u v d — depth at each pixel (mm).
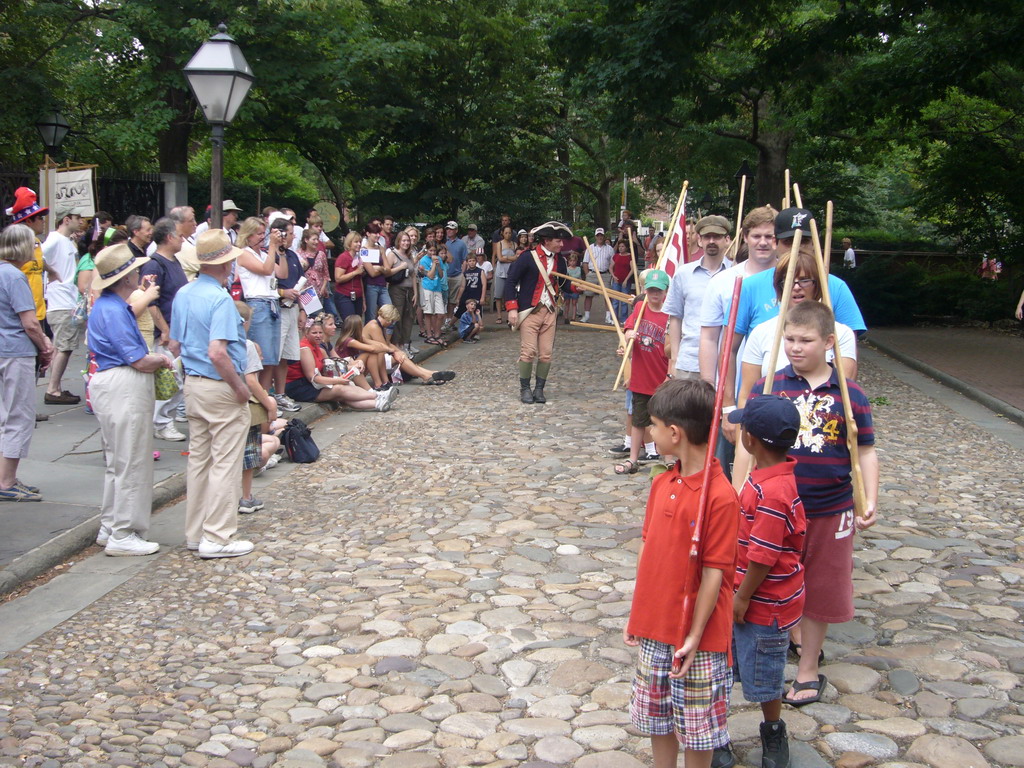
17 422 6410
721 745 3029
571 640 4480
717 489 2947
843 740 3564
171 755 3484
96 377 5629
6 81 17734
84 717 3762
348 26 20031
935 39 17422
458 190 23938
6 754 3455
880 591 5133
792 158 25297
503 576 5340
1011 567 5539
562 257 11289
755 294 4586
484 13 23234
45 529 5867
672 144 28062
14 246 6328
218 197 8852
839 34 16875
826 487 3725
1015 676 4102
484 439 9102
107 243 9203
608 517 6480
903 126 19844
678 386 3020
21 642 4477
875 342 18391
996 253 22422
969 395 12289
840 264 25984
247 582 5277
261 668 4219
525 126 25594
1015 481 7645
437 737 3627
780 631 3314
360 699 3934
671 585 3012
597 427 9695
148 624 4703
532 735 3641
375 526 6301
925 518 6531
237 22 16938
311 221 13281
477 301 17609
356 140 23516
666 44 15734
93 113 21094
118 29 16469
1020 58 16484
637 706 3100
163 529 6277
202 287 5648
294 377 10492
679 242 7473
